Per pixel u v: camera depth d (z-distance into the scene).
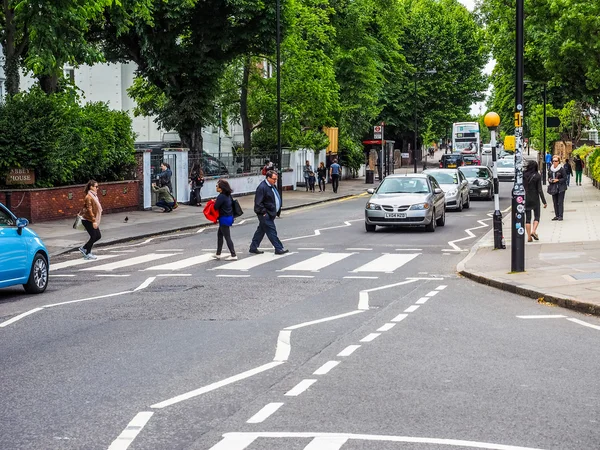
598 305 12.16
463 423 6.72
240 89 51.03
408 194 26.69
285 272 17.39
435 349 9.75
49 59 26.08
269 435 6.40
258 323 11.55
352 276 16.75
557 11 35.50
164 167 35.56
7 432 6.57
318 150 56.28
